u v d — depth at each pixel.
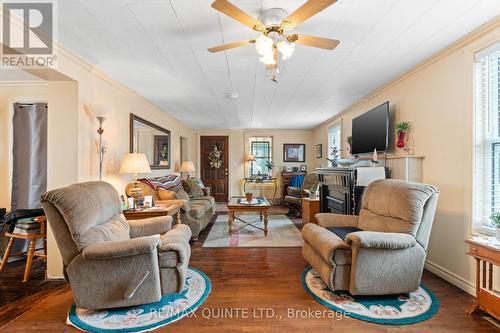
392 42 2.43
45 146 3.43
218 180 8.06
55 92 2.68
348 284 2.22
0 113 3.48
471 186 2.36
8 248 2.83
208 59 2.78
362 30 2.21
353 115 4.95
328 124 6.57
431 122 2.85
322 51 2.61
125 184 3.77
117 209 2.52
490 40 2.16
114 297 1.98
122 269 1.98
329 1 1.48
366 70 3.13
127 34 2.24
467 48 2.38
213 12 1.93
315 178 5.77
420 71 3.01
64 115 2.68
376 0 1.80
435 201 2.29
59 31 2.18
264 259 3.23
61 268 2.66
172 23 2.08
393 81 3.49
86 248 1.89
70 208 1.90
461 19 2.05
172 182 4.82
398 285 2.18
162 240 2.28
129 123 3.88
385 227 2.45
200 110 5.34
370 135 3.80
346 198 3.61
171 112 5.52
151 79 3.39
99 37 2.29
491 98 2.28
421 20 2.06
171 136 5.99
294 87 3.79
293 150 8.00
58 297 2.30
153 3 1.82
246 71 3.14
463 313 2.02
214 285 2.51
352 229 2.77
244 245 3.79
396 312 2.03
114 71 3.09
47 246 2.66
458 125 2.50
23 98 3.49
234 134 8.03
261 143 8.11
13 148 3.36
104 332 1.81
